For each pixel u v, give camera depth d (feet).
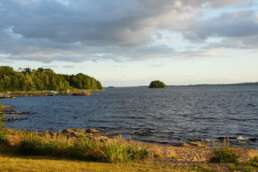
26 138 55.06
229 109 216.33
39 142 51.31
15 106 261.85
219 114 183.32
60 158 46.73
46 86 533.14
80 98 405.59
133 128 125.39
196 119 158.51
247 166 43.55
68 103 305.53
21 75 508.94
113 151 45.65
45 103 305.73
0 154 48.57
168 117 168.96
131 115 181.37
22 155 48.85
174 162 47.42
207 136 104.53
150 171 39.11
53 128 129.49
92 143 49.16
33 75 525.75
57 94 501.15
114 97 430.20
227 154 48.93
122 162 44.55
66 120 158.71
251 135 106.42
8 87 483.10
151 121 150.41
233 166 43.73
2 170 36.09
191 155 60.80
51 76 553.23
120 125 136.26
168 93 558.15
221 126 130.72
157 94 518.37
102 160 44.88
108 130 119.03
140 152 48.93
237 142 91.97
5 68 532.73
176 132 113.39
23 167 37.91
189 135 106.52
